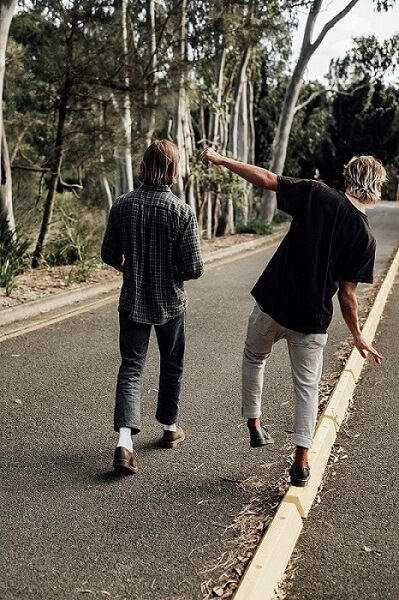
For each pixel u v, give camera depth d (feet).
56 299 33.73
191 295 38.17
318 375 14.17
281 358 25.39
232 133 78.28
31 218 50.52
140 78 42.22
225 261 55.01
